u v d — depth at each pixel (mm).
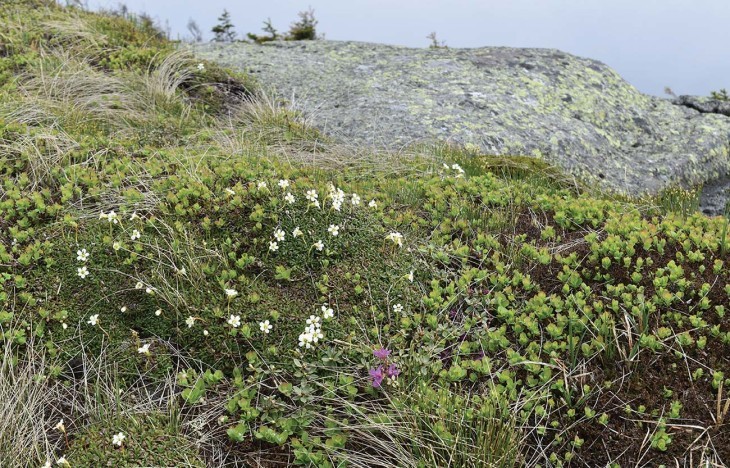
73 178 1421
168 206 1337
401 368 1084
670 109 2779
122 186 1432
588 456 982
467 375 1106
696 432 989
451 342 1161
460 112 2299
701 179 2363
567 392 1037
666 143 2529
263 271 1223
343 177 1672
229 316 1146
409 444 996
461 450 967
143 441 992
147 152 1614
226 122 2176
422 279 1263
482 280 1266
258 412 1041
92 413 1038
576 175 2135
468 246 1370
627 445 987
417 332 1154
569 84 2672
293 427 1026
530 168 1895
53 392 1086
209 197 1332
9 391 1062
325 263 1234
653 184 2217
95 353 1138
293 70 2734
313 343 1124
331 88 2535
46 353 1137
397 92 2455
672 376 1057
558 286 1237
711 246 1251
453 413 1009
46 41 2541
